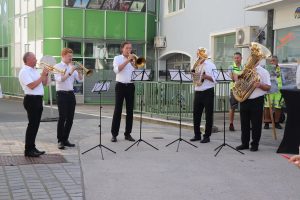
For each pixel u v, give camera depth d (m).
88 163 7.41
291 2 13.35
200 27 18.81
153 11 23.09
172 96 12.70
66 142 8.79
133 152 8.33
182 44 20.47
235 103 10.89
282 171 6.90
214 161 7.57
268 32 14.55
